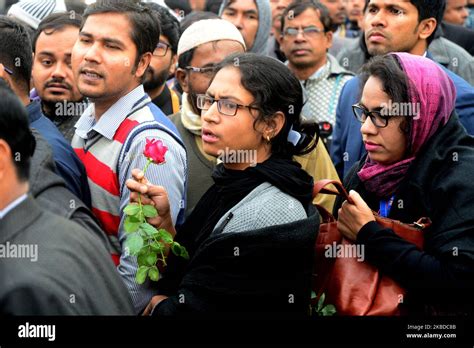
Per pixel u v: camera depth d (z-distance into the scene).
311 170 4.63
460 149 3.74
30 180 3.27
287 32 6.39
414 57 3.85
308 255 3.54
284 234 3.41
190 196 4.71
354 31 8.98
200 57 4.90
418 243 3.67
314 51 6.32
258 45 6.86
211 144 3.62
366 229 3.67
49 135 3.89
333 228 3.83
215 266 3.45
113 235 4.02
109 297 3.00
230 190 3.62
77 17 4.85
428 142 3.79
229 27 5.04
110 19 4.05
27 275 2.73
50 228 2.90
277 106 3.63
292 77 3.69
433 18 5.04
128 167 3.93
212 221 3.65
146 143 3.66
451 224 3.60
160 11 5.57
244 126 3.59
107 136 4.02
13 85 4.12
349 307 3.60
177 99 5.83
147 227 3.56
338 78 6.41
